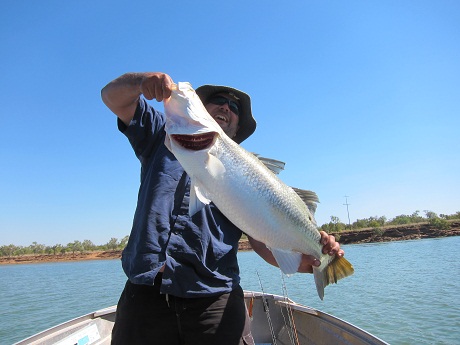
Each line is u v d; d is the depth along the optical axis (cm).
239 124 154
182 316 97
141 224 100
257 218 108
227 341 99
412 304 540
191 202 96
